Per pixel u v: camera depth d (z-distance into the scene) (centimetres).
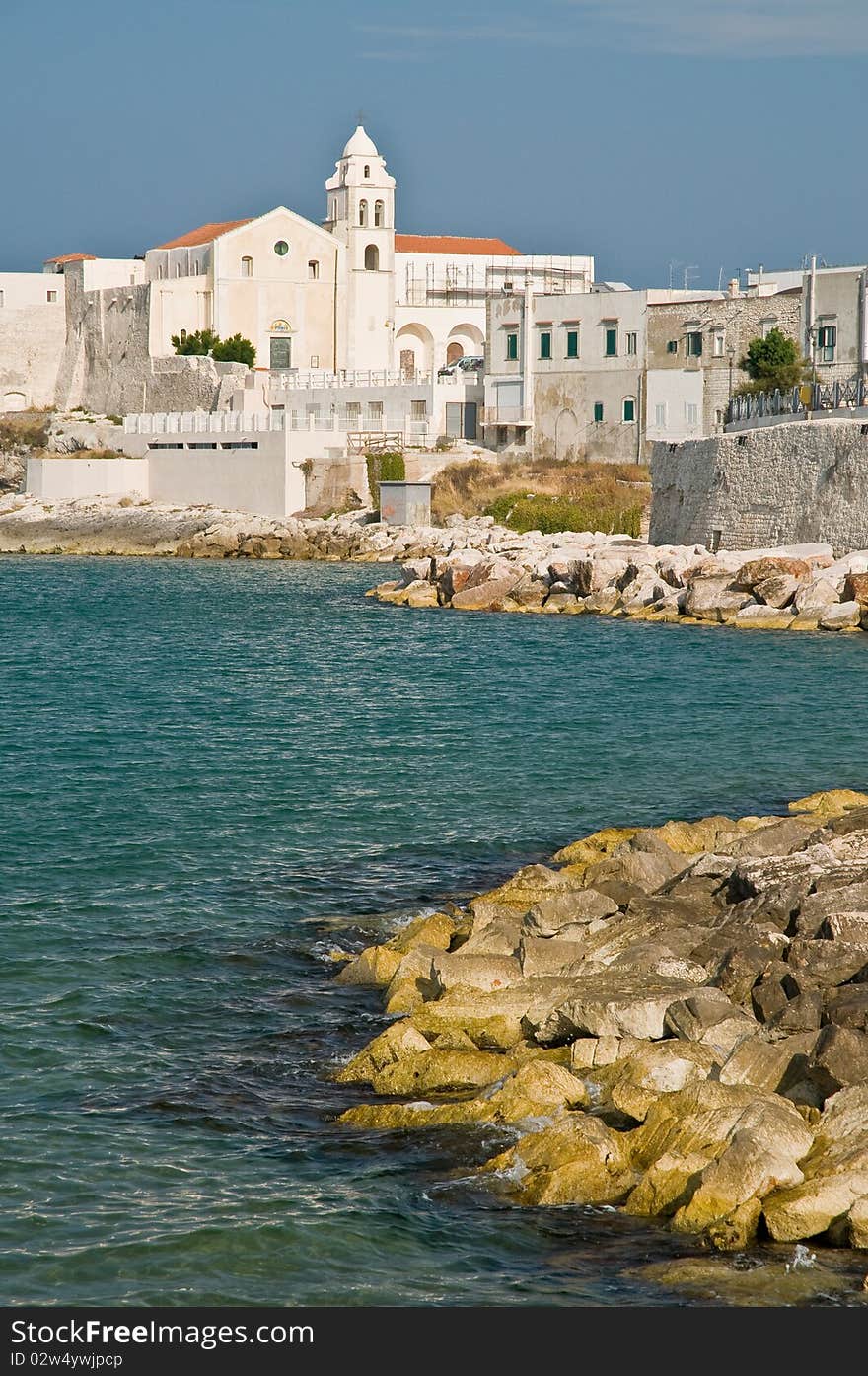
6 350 17712
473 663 6294
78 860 3216
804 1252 1688
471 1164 1903
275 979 2548
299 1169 1903
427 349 16650
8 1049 2250
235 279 15762
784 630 7062
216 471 13500
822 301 11244
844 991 2098
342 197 16225
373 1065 2177
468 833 3466
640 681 5672
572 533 9969
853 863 2623
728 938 2414
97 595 9700
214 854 3278
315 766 4206
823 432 7662
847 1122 1805
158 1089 2128
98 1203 1828
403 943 2636
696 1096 1902
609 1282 1669
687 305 12162
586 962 2394
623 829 3306
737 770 4112
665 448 9488
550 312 13038
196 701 5425
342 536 12269
